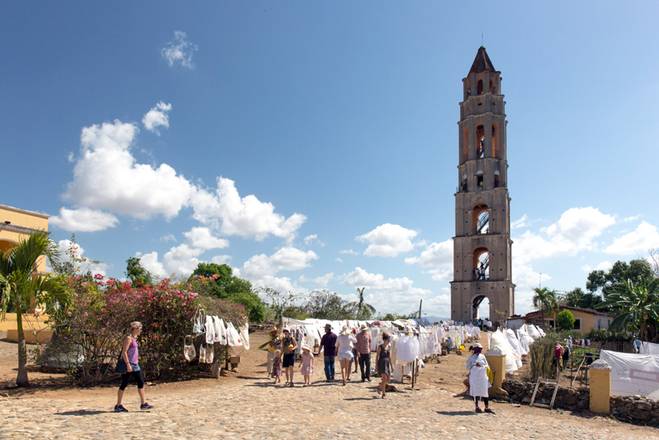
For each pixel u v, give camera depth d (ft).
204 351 58.29
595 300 254.88
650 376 53.52
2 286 48.01
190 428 32.01
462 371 78.38
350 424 36.52
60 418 33.06
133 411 36.60
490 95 231.30
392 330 90.89
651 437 39.88
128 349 36.91
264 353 92.38
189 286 59.88
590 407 48.14
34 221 105.40
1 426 30.12
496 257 215.92
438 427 37.93
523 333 115.96
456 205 228.43
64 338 54.54
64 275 53.42
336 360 83.46
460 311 216.74
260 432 32.22
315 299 200.34
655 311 132.46
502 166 227.81
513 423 41.70
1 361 65.00
